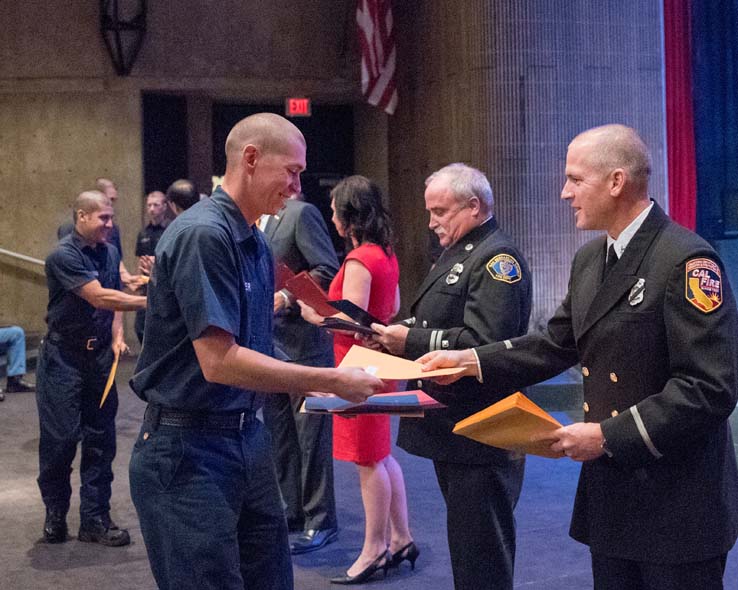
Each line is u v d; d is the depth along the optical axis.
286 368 2.42
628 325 2.27
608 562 2.38
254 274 2.61
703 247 2.21
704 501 2.24
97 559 4.46
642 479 2.26
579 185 2.35
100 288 4.43
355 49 11.38
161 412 2.55
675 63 8.49
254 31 11.19
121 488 5.62
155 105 11.47
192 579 2.51
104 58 11.00
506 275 2.92
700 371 2.13
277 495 2.75
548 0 8.82
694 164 8.40
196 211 2.53
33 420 7.60
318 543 4.51
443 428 3.00
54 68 10.97
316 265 4.39
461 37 9.20
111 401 4.68
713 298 2.15
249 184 2.55
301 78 11.32
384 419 4.05
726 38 8.02
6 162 11.02
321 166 12.60
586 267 2.46
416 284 10.87
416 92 10.52
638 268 2.28
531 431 2.18
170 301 2.50
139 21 10.88
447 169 3.09
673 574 2.25
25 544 4.68
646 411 2.17
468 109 9.13
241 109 12.39
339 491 5.54
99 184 8.08
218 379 2.42
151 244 9.07
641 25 8.94
